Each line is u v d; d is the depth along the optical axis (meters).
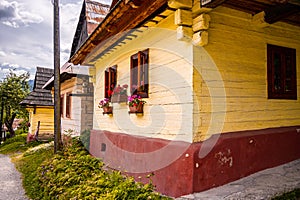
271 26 4.96
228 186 3.88
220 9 4.29
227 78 4.34
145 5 3.98
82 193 3.84
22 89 21.30
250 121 4.60
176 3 3.85
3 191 5.69
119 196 3.46
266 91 4.84
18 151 13.09
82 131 9.73
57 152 7.52
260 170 4.42
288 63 5.20
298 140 5.06
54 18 8.08
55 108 7.95
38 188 5.35
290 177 4.08
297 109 5.30
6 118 20.61
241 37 4.53
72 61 8.15
